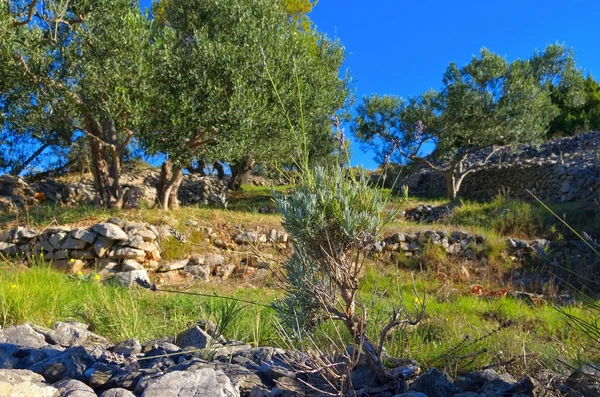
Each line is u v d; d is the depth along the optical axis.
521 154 24.12
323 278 2.46
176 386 2.14
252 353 3.08
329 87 13.66
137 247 10.08
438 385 2.37
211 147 12.07
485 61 20.56
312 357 2.39
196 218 11.92
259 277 9.73
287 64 12.19
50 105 11.60
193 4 12.72
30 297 4.73
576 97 22.78
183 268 10.24
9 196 15.13
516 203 15.12
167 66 11.45
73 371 2.62
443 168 25.58
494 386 2.44
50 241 10.09
